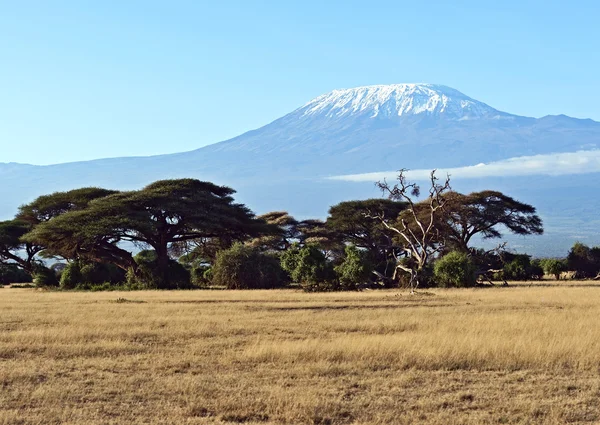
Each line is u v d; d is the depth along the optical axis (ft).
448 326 70.90
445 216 222.48
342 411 39.32
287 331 70.23
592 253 238.27
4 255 264.93
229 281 182.80
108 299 126.93
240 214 223.30
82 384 45.57
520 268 219.00
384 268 195.52
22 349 58.75
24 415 38.29
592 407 40.42
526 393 43.83
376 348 55.88
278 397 41.52
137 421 37.40
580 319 76.38
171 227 216.95
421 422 37.29
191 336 66.85
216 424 37.09
